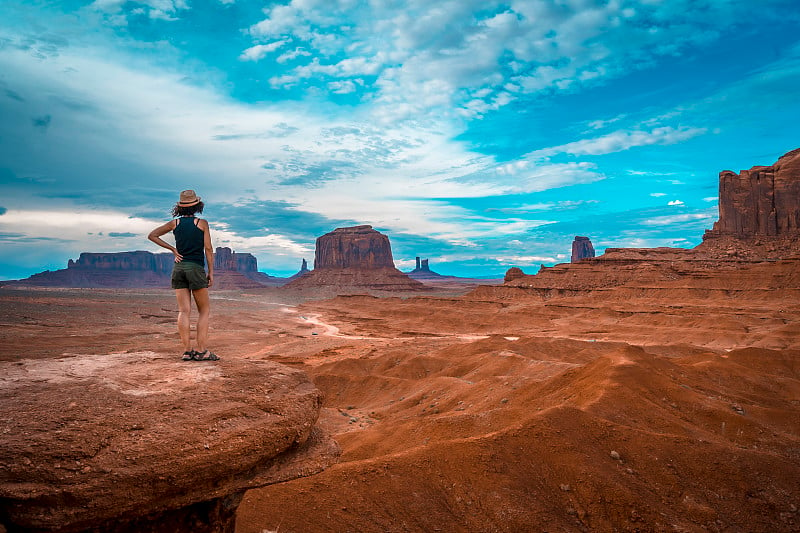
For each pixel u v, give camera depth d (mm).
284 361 85625
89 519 5137
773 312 121875
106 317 144125
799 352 62031
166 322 144500
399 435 34438
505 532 21656
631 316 137750
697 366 50250
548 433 27359
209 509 6488
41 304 158250
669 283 169000
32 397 6094
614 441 28172
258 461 6438
